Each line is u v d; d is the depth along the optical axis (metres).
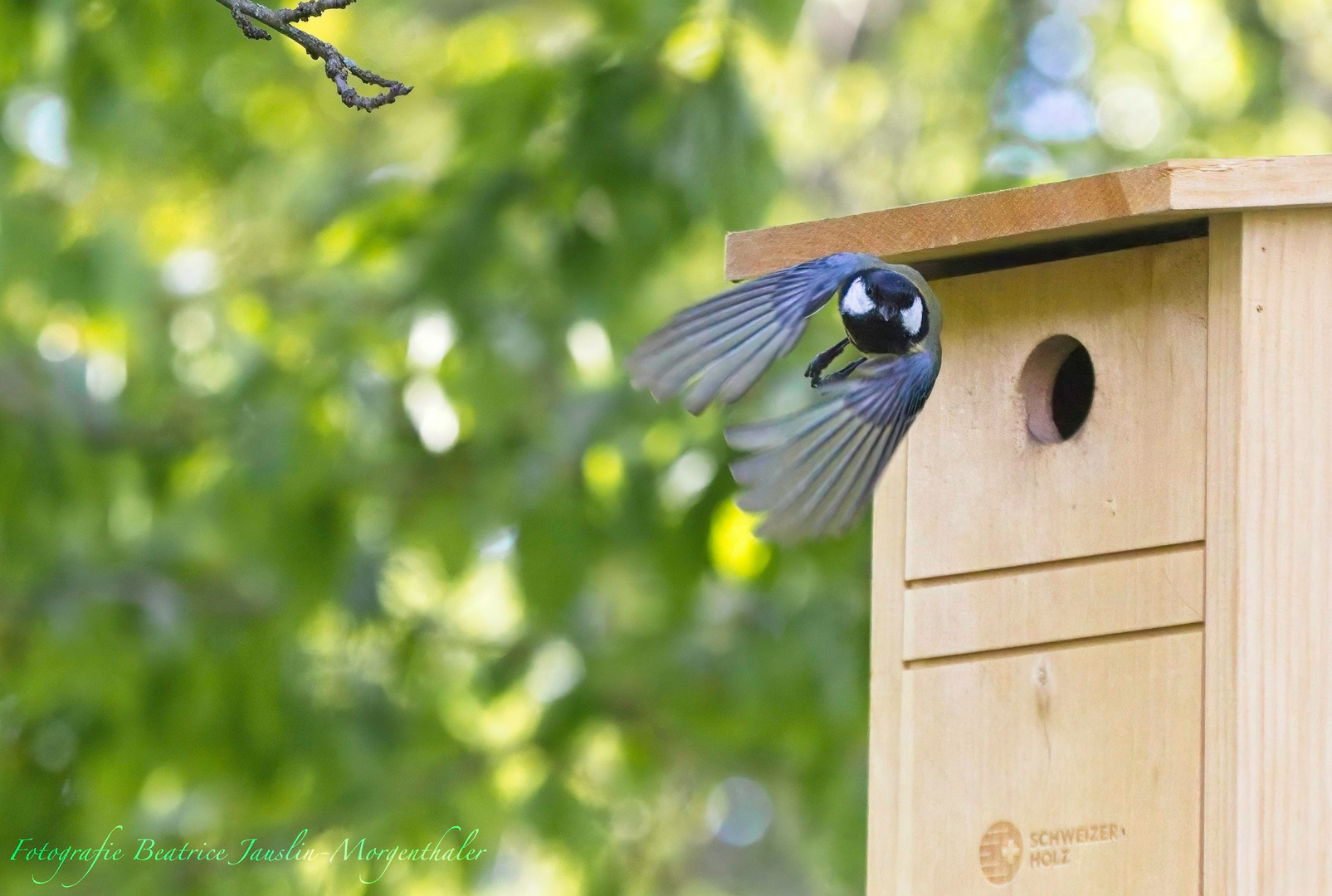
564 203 11.52
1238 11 15.40
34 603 12.75
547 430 12.37
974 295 6.95
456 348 12.03
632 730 13.20
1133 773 6.35
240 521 12.60
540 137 11.59
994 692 6.71
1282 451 6.12
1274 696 6.05
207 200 14.59
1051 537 6.64
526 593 12.16
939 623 6.88
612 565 13.19
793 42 11.74
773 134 11.33
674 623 12.77
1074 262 6.69
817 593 12.69
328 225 13.48
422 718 13.15
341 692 13.07
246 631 12.88
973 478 6.87
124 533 13.16
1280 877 5.98
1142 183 6.17
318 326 12.91
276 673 12.81
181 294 13.49
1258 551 6.09
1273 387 6.14
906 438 7.04
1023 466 6.75
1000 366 6.87
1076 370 7.27
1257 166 6.11
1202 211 6.13
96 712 12.79
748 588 12.34
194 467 12.86
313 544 12.57
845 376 5.16
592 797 13.36
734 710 12.71
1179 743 6.25
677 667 12.93
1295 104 15.59
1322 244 6.18
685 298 13.77
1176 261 6.42
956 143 15.04
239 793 12.82
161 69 11.25
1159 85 15.42
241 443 12.54
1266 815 6.00
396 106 15.23
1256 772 6.02
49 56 11.10
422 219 12.02
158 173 13.98
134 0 11.07
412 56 15.66
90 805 12.80
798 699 12.49
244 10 5.80
